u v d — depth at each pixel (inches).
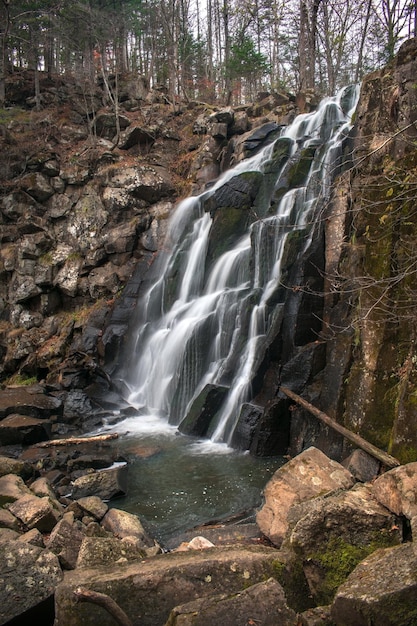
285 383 372.2
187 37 1307.8
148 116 887.1
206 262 572.4
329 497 194.2
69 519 241.4
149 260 674.2
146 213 717.9
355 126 458.0
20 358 654.5
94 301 676.1
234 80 1259.8
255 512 274.7
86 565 174.2
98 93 938.1
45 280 688.4
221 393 421.4
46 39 1018.7
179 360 500.7
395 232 288.0
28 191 737.6
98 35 979.9
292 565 158.9
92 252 699.4
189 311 538.3
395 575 126.5
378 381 288.5
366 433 287.3
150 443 405.4
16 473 326.3
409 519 165.2
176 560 159.8
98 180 744.3
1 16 956.0
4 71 906.1
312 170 528.4
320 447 323.0
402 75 352.8
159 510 291.1
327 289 386.6
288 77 1300.4
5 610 152.3
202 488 316.2
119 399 523.2
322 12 957.8
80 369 565.0
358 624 122.4
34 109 903.7
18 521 237.6
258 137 713.0
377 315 291.9
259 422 366.9
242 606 126.5
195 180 748.6
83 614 142.8
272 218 479.8
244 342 440.1
